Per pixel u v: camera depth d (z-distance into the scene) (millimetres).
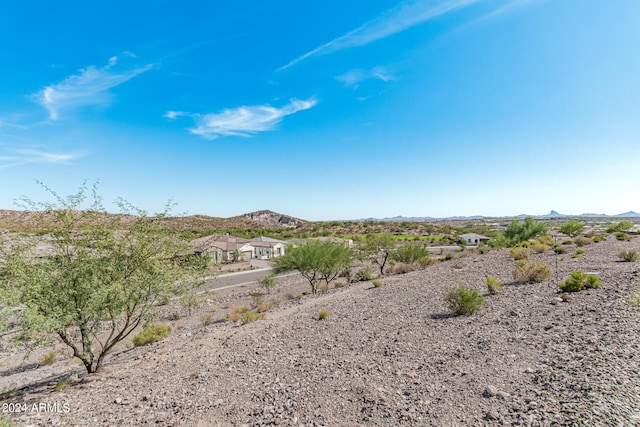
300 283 40938
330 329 12734
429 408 5754
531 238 51312
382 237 42875
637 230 63688
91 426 6449
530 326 9461
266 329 14250
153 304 11234
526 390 5762
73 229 9648
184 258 11703
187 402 7332
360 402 6387
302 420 5969
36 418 6875
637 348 6562
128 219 10508
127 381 9242
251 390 7672
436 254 59219
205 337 14734
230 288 38938
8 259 8477
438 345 9102
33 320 7836
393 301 16641
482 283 17812
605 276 15422
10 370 14797
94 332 10422
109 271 9820
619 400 4809
